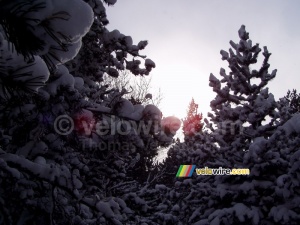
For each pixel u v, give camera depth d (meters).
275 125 9.83
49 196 3.64
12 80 1.63
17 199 3.55
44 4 1.33
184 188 10.57
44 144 4.21
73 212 4.24
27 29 1.34
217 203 8.67
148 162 15.60
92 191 5.32
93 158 5.05
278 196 7.41
